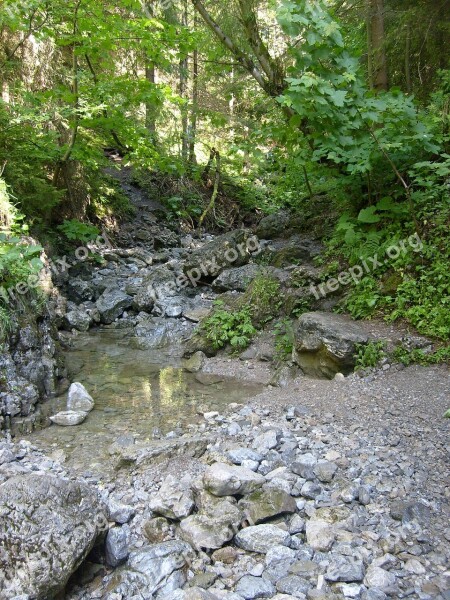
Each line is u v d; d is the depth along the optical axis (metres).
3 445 4.49
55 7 8.91
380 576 2.69
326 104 5.72
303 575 2.78
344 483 3.53
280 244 10.20
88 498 3.16
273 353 6.98
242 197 15.60
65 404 5.66
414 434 4.19
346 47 6.00
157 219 14.19
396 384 5.19
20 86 9.74
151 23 8.82
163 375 6.75
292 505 3.33
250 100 10.73
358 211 7.68
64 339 8.03
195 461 4.17
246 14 8.10
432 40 7.68
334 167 7.63
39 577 2.64
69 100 9.23
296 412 4.94
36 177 9.77
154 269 10.86
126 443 4.59
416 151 6.72
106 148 15.69
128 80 9.49
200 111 10.53
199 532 3.14
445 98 7.11
